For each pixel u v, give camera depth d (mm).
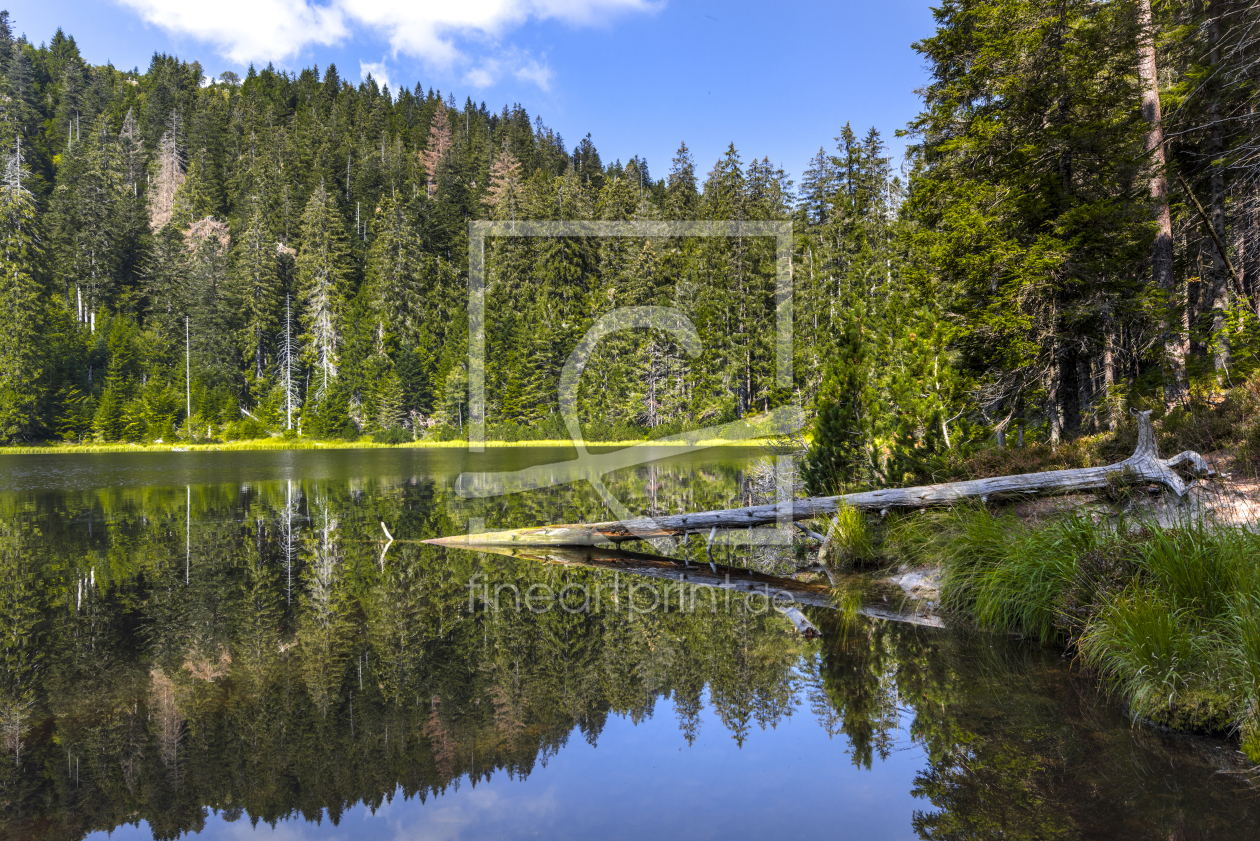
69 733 3531
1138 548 4594
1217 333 10109
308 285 67875
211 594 6656
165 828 2586
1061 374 12922
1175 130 13188
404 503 14922
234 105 118062
